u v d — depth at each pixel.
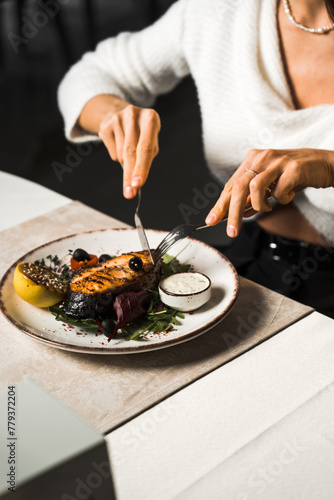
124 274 0.76
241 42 1.24
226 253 1.24
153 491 0.56
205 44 1.30
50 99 2.82
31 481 0.42
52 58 3.23
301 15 1.17
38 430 0.46
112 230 0.92
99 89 1.29
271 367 0.69
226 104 1.31
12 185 1.13
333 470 0.57
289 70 1.23
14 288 0.80
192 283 0.79
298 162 0.86
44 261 0.85
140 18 3.62
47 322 0.75
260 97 1.23
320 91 1.21
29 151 2.43
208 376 0.68
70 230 0.97
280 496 0.55
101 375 0.68
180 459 0.59
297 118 1.19
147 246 0.82
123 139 1.00
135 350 0.68
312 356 0.70
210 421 0.63
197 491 0.56
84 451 0.45
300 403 0.64
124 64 1.41
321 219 1.21
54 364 0.70
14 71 3.10
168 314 0.76
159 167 2.29
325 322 0.76
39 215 1.02
